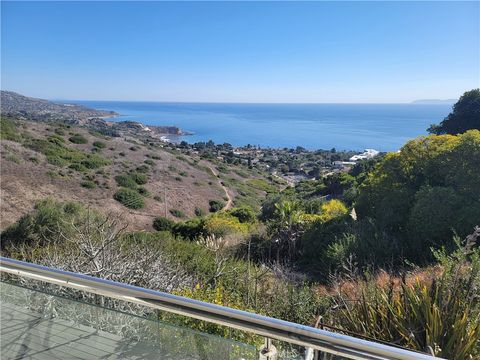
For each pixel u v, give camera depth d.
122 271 4.01
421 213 6.84
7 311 1.76
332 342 1.12
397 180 8.03
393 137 118.50
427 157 7.69
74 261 4.14
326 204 11.58
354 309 2.86
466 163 6.86
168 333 1.46
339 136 122.94
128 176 30.02
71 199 23.22
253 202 33.44
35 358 1.66
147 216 23.97
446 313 2.23
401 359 1.03
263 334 1.21
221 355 1.38
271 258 8.78
